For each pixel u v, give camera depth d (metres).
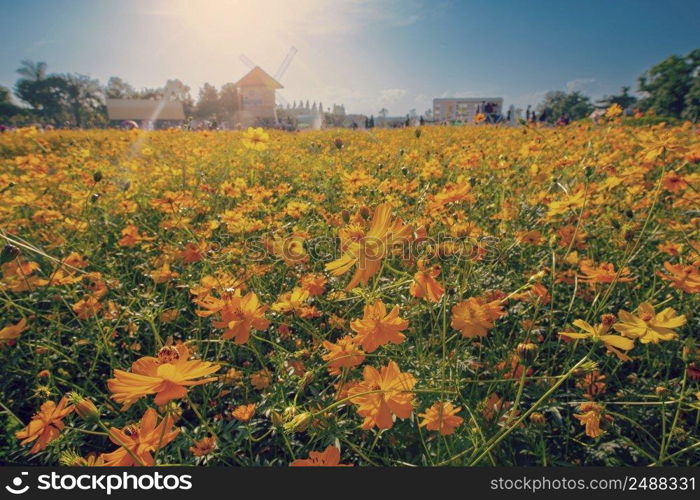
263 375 1.51
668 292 1.93
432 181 3.46
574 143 5.03
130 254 2.68
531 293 1.61
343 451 1.38
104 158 6.61
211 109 56.25
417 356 1.49
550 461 1.33
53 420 0.92
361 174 3.38
